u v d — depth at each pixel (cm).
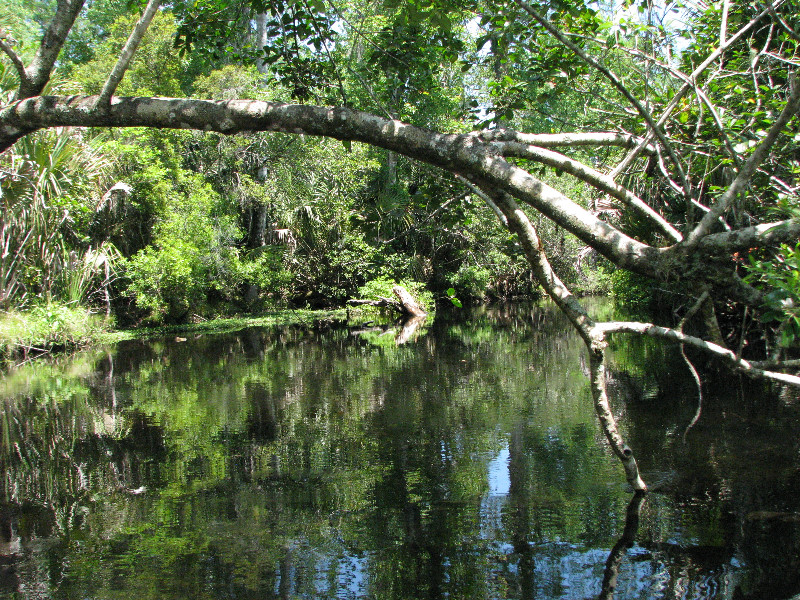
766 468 425
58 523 390
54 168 1198
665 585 289
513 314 1900
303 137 1922
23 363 1084
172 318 1675
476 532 355
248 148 2025
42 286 1263
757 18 341
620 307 1630
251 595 296
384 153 2095
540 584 295
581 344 1149
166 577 316
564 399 675
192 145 2008
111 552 347
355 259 1994
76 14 319
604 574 302
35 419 668
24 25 1170
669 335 336
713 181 645
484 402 680
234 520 386
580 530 351
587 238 292
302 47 501
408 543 346
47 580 317
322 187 1970
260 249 2019
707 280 278
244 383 845
